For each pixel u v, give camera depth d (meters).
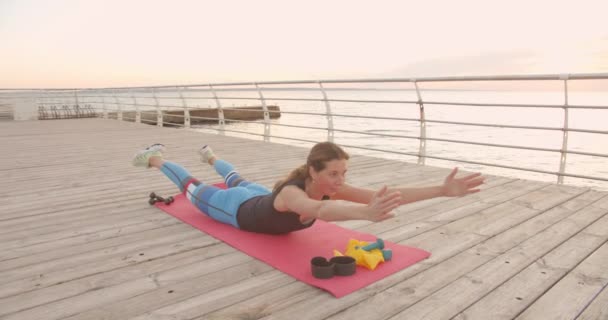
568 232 2.38
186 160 5.27
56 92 13.67
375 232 2.43
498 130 48.47
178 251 2.16
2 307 1.58
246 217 2.28
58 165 4.94
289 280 1.78
